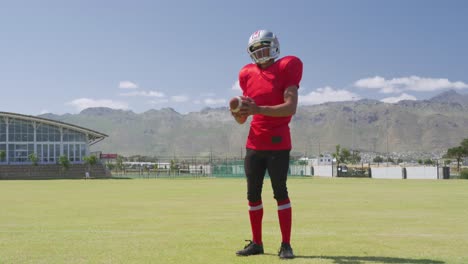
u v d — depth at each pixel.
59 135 76.50
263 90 5.84
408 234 7.90
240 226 9.64
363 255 5.79
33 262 5.44
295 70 5.76
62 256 5.78
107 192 27.83
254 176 5.96
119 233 8.13
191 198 21.39
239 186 36.94
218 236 7.55
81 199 20.97
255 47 5.83
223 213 13.30
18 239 7.30
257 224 5.98
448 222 10.37
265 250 6.23
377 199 19.72
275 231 8.41
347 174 72.06
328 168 72.75
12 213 13.62
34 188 34.41
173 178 67.88
